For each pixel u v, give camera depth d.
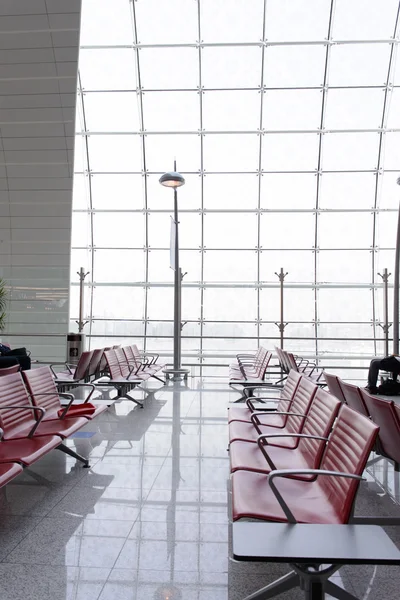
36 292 12.32
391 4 12.67
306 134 13.72
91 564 2.62
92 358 7.67
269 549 1.82
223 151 13.96
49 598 2.29
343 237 14.27
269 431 4.07
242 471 2.96
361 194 14.05
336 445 2.63
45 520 3.21
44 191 12.10
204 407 7.55
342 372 13.83
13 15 11.12
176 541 2.91
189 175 14.12
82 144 14.02
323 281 14.36
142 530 3.06
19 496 3.65
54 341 12.31
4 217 12.23
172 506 3.46
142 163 14.11
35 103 11.62
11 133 11.80
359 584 2.46
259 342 14.34
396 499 3.75
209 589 2.40
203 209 14.23
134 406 7.62
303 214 14.20
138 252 14.55
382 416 3.28
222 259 14.40
